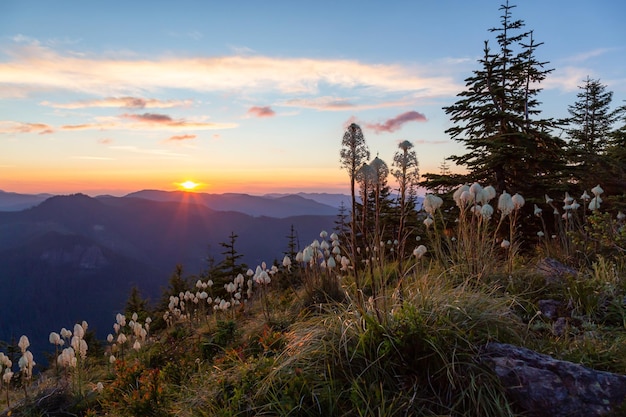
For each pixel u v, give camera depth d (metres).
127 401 4.10
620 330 3.68
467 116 12.37
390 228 10.66
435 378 2.90
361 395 2.74
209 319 11.13
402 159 3.19
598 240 5.93
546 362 2.72
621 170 11.15
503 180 11.09
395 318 3.29
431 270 5.64
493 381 2.74
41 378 8.66
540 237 9.04
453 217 10.14
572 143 14.30
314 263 7.87
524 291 4.76
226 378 3.60
